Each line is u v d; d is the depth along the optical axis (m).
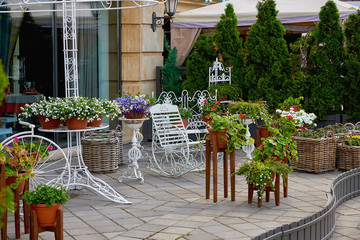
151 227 5.15
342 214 6.10
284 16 11.44
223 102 10.59
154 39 11.57
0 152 4.62
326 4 10.28
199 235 4.88
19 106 8.59
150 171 8.03
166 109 8.21
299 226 4.68
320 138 7.80
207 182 6.32
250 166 5.96
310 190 6.80
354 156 7.87
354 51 10.29
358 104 10.29
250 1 12.66
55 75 9.31
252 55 10.65
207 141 6.27
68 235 4.91
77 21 9.95
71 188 6.71
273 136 6.20
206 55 11.41
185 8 15.45
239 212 5.71
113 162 7.90
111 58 10.93
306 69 10.59
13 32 8.50
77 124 6.21
